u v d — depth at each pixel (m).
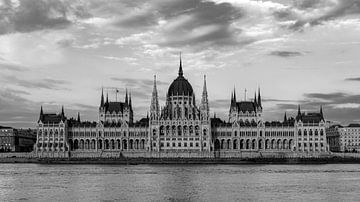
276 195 172.88
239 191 183.62
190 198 166.38
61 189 189.50
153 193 178.12
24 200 161.62
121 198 166.12
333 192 180.38
